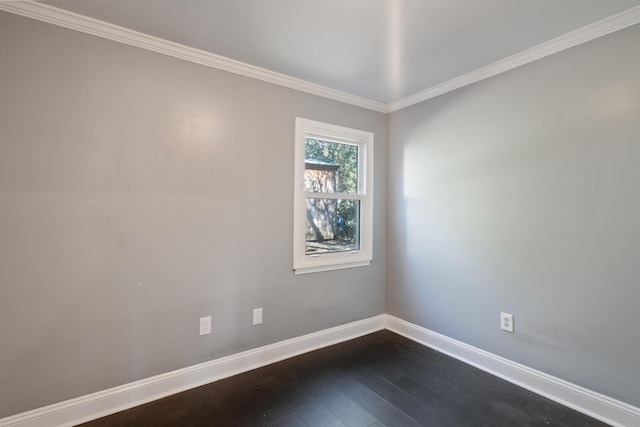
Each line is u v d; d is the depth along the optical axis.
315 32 1.93
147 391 2.03
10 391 1.68
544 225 2.11
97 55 1.87
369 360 2.59
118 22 1.84
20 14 1.68
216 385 2.21
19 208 1.69
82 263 1.84
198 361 2.22
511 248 2.29
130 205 1.98
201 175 2.21
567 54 1.99
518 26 1.87
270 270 2.53
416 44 2.07
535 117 2.15
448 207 2.70
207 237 2.24
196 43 2.07
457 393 2.13
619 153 1.80
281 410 1.94
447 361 2.58
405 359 2.61
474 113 2.50
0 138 1.64
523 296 2.22
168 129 2.09
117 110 1.93
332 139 2.95
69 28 1.79
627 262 1.78
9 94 1.66
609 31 1.82
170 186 2.10
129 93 1.96
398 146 3.15
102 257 1.90
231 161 2.34
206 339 2.25
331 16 1.77
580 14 1.75
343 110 2.94
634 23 1.74
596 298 1.90
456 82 2.60
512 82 2.27
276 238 2.56
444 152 2.73
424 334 2.90
